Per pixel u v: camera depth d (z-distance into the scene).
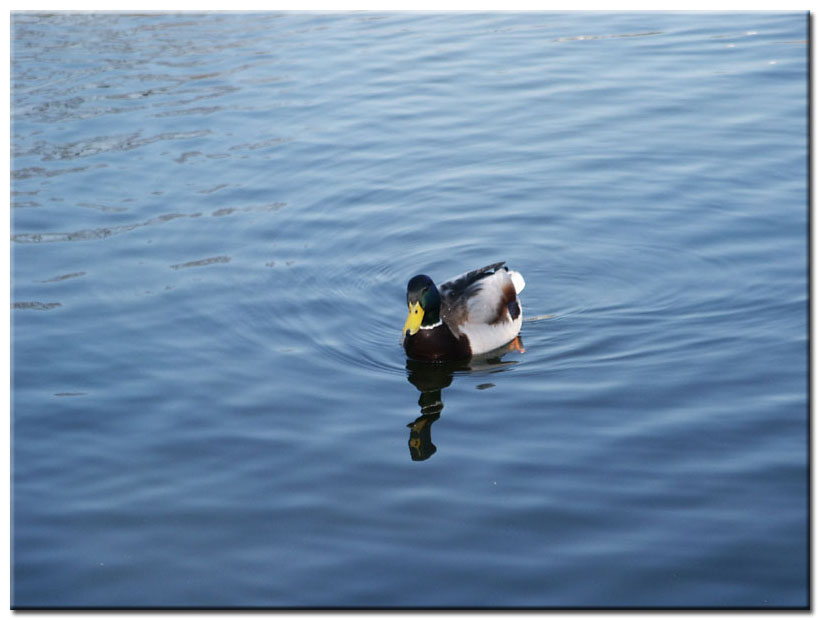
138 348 3.66
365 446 3.33
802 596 2.96
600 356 3.60
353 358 3.63
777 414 3.34
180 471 3.28
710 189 4.27
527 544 3.08
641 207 4.21
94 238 4.11
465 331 3.63
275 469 3.28
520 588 3.00
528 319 3.79
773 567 3.01
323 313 3.80
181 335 3.71
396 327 3.76
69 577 3.06
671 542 3.06
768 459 3.23
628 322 3.73
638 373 3.52
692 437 3.30
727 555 3.03
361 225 4.19
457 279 3.72
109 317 3.77
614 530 3.09
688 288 3.85
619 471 3.22
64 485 3.25
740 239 4.04
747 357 3.54
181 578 3.05
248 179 4.41
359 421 3.41
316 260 4.03
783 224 4.08
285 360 3.62
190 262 4.01
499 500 3.17
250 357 3.63
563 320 3.77
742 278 3.87
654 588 2.99
